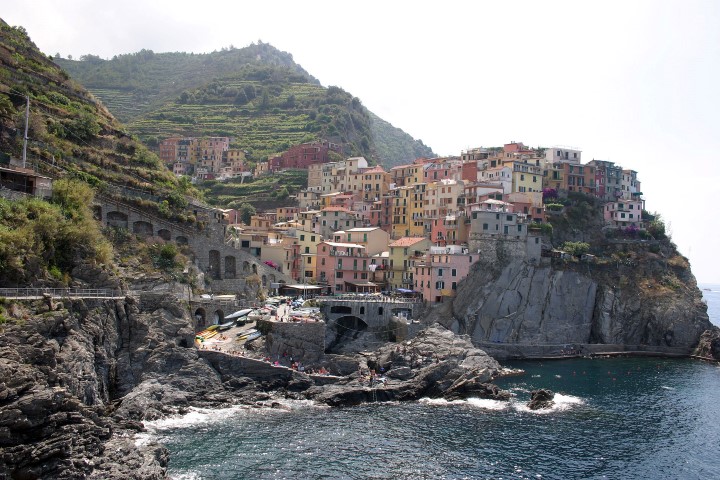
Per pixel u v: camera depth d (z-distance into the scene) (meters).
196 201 149.62
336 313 137.88
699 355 157.88
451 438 86.88
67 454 60.00
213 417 90.88
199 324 122.00
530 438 88.19
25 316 78.06
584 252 169.50
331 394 101.88
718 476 77.38
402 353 119.25
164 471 66.69
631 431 93.06
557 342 156.62
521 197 180.88
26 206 96.19
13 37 157.25
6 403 60.75
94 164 135.38
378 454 79.69
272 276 150.25
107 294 98.81
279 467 74.12
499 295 152.62
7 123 121.56
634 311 164.38
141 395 90.69
